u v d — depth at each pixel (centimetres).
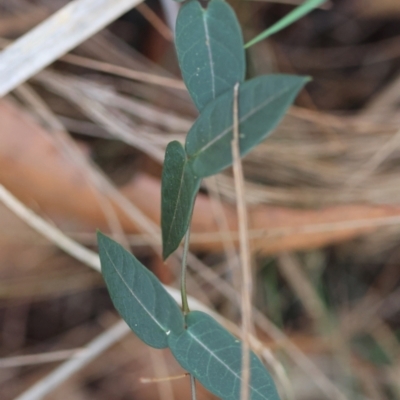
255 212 71
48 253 77
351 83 90
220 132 49
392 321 88
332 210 72
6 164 63
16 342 83
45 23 61
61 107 73
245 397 49
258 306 81
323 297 85
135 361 78
